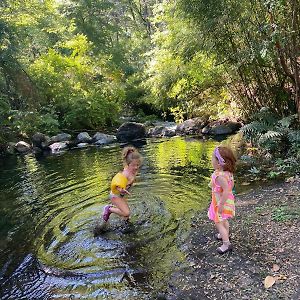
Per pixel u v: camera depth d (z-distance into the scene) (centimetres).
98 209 441
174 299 256
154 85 1102
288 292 245
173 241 345
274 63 626
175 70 998
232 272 279
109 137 1028
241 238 331
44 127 1088
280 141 620
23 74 1037
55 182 595
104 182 571
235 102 895
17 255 345
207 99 1071
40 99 1095
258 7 581
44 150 942
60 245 353
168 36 927
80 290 279
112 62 1595
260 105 736
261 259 292
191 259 308
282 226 345
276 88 678
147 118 1415
